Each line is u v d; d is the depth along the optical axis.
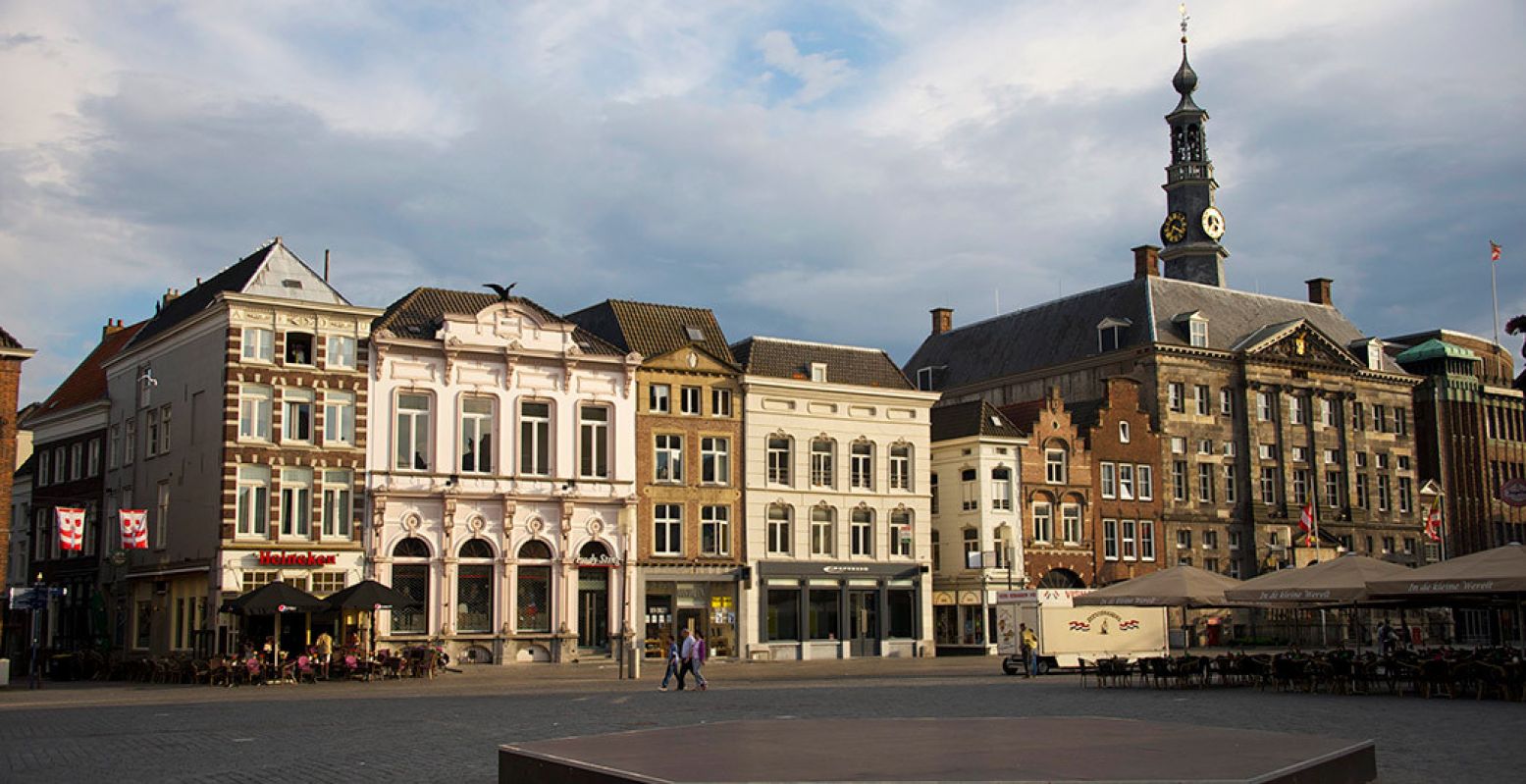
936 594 70.12
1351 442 86.69
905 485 66.50
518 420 55.78
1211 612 76.25
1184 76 95.31
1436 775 18.03
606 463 57.78
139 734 24.77
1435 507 83.38
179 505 52.59
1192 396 79.38
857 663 58.25
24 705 33.56
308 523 50.81
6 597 62.56
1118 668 38.97
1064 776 14.09
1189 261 92.81
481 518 54.53
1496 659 34.19
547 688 40.69
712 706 31.47
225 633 48.53
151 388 56.12
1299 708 29.75
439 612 53.28
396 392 53.31
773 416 62.84
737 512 61.25
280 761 20.06
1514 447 98.25
